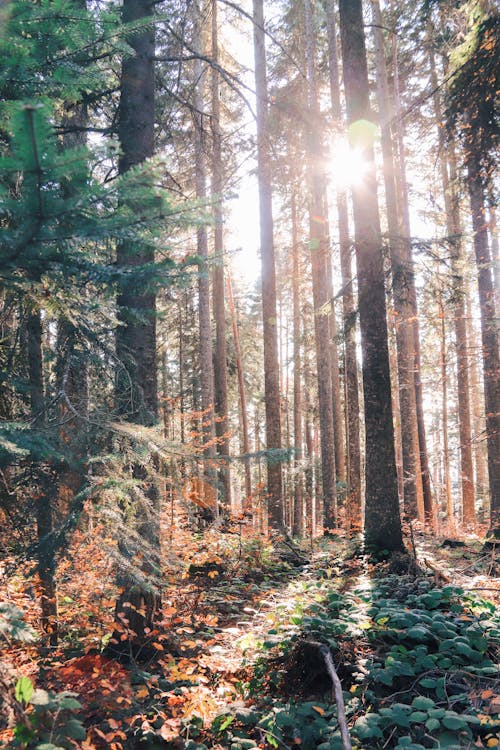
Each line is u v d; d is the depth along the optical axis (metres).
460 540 12.38
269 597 7.42
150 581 4.45
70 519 4.02
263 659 5.06
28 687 2.75
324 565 9.12
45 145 2.17
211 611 6.86
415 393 18.48
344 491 18.50
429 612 5.45
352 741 3.89
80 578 5.27
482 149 10.80
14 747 2.84
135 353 5.75
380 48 16.59
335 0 18.05
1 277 2.89
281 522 13.30
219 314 19.28
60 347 4.76
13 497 4.62
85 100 6.20
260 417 34.22
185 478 5.23
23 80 2.95
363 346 9.55
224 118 16.48
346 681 4.71
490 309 12.37
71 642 5.62
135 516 4.62
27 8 2.83
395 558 8.08
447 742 3.82
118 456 4.16
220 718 4.27
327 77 18.48
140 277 2.87
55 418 4.42
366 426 9.36
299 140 9.78
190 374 23.66
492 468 12.12
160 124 8.10
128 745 4.00
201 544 9.04
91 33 3.12
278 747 4.03
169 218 2.73
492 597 6.58
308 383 24.92
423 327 15.88
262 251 14.66
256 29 14.91
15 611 2.66
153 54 6.25
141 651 5.38
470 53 10.01
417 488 16.55
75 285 3.37
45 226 2.53
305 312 23.19
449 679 4.54
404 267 9.41
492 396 12.26
